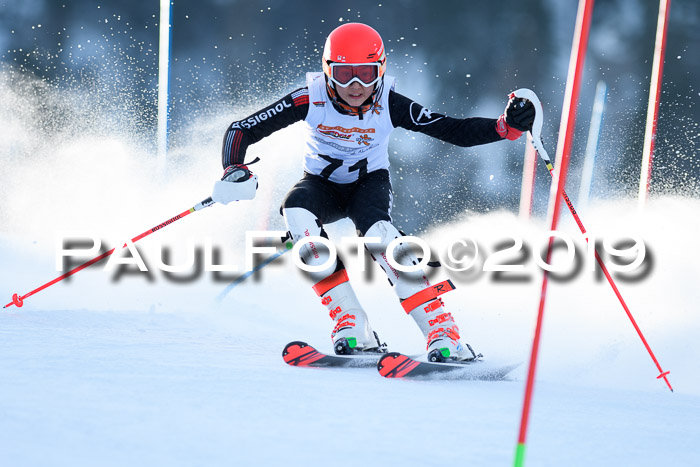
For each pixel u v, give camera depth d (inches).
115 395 311.4
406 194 2434.8
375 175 506.3
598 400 390.9
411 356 466.9
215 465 231.9
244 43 2834.6
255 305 745.6
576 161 2287.2
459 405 343.9
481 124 471.8
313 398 333.7
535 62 2989.7
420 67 2930.6
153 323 586.2
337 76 459.2
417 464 246.8
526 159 1429.6
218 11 2869.1
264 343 534.9
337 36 458.6
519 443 234.4
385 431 284.2
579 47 255.9
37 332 499.2
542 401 374.0
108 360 402.0
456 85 2923.2
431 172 2455.7
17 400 290.4
